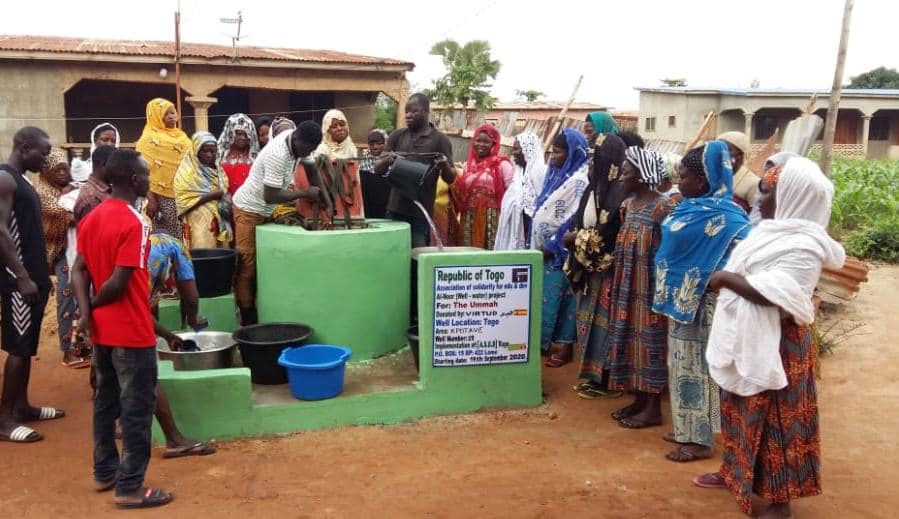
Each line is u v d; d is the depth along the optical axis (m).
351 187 6.07
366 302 5.60
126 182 3.74
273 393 5.06
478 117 15.73
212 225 6.54
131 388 3.78
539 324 5.35
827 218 3.50
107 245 3.67
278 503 3.89
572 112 30.50
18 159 4.87
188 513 3.78
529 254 5.21
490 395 5.33
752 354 3.50
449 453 4.56
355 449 4.61
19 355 4.86
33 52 16.03
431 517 3.73
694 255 4.32
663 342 4.86
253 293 6.29
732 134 6.10
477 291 5.15
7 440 4.80
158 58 17.06
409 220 6.86
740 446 3.72
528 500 3.92
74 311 6.33
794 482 3.61
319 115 22.03
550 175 6.23
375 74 19.78
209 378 4.68
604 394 5.60
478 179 7.07
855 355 6.57
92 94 19.66
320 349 5.12
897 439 4.79
